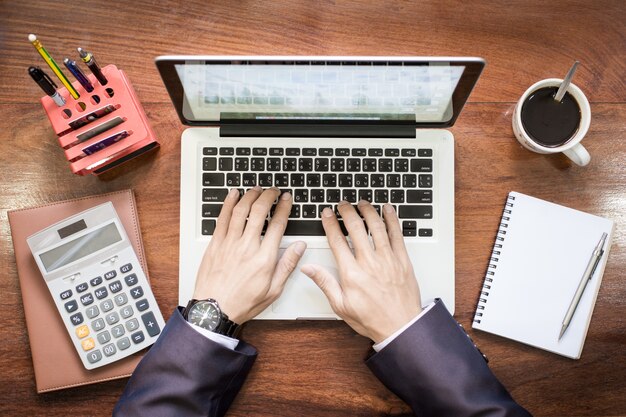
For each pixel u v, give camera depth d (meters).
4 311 0.75
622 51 0.78
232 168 0.74
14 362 0.74
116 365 0.72
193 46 0.78
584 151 0.72
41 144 0.77
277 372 0.75
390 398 0.75
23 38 0.77
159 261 0.76
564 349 0.74
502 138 0.78
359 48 0.78
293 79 0.65
